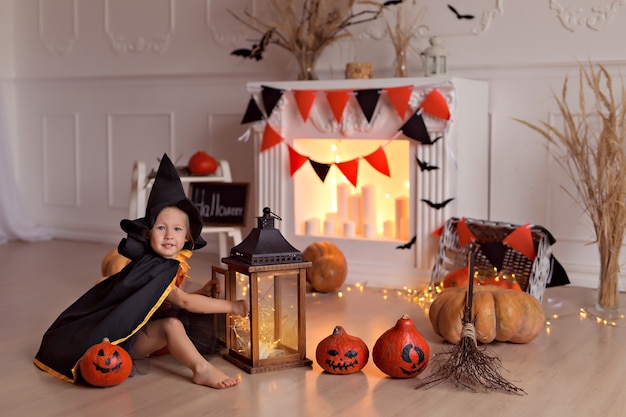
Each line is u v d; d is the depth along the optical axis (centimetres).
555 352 279
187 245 270
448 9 412
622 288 382
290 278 262
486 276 360
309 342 293
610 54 377
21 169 585
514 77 400
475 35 407
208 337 272
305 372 257
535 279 335
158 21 509
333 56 446
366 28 435
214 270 280
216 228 424
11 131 581
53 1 554
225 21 482
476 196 399
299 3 452
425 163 375
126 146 534
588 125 374
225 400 232
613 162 324
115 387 244
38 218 579
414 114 371
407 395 236
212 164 431
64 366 250
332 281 372
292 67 458
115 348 244
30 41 567
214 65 489
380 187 422
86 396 237
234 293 273
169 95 512
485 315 280
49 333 265
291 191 416
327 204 440
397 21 421
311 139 419
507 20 399
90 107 547
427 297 360
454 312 283
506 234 357
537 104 396
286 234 420
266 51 467
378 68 433
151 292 250
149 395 237
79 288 391
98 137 546
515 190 405
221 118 493
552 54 390
